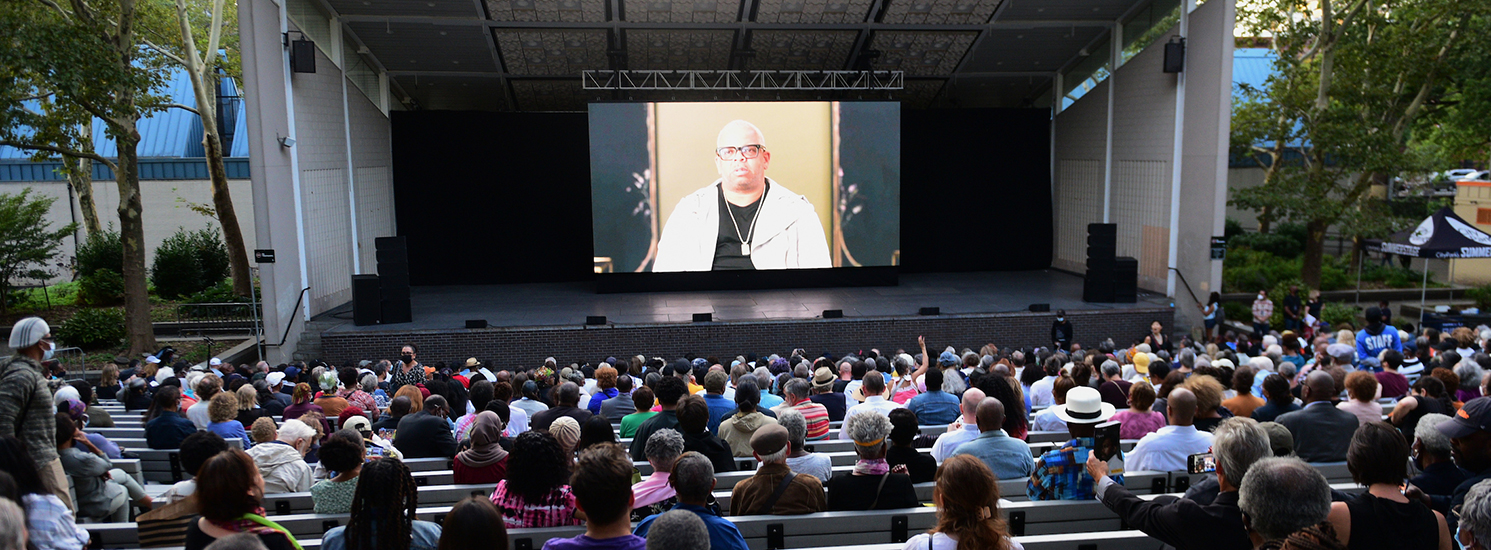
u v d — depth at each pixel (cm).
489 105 2559
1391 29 2155
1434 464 446
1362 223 2120
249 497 342
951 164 2545
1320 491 296
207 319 2067
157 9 1947
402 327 1720
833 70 2342
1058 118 2511
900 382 952
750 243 2089
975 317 1784
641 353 1723
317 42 1872
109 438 798
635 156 2056
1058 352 1141
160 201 2908
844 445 682
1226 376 793
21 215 2194
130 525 454
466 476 555
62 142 1736
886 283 2231
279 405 895
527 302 2056
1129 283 1925
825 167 2097
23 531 295
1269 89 2305
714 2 1938
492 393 845
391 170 2369
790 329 1744
